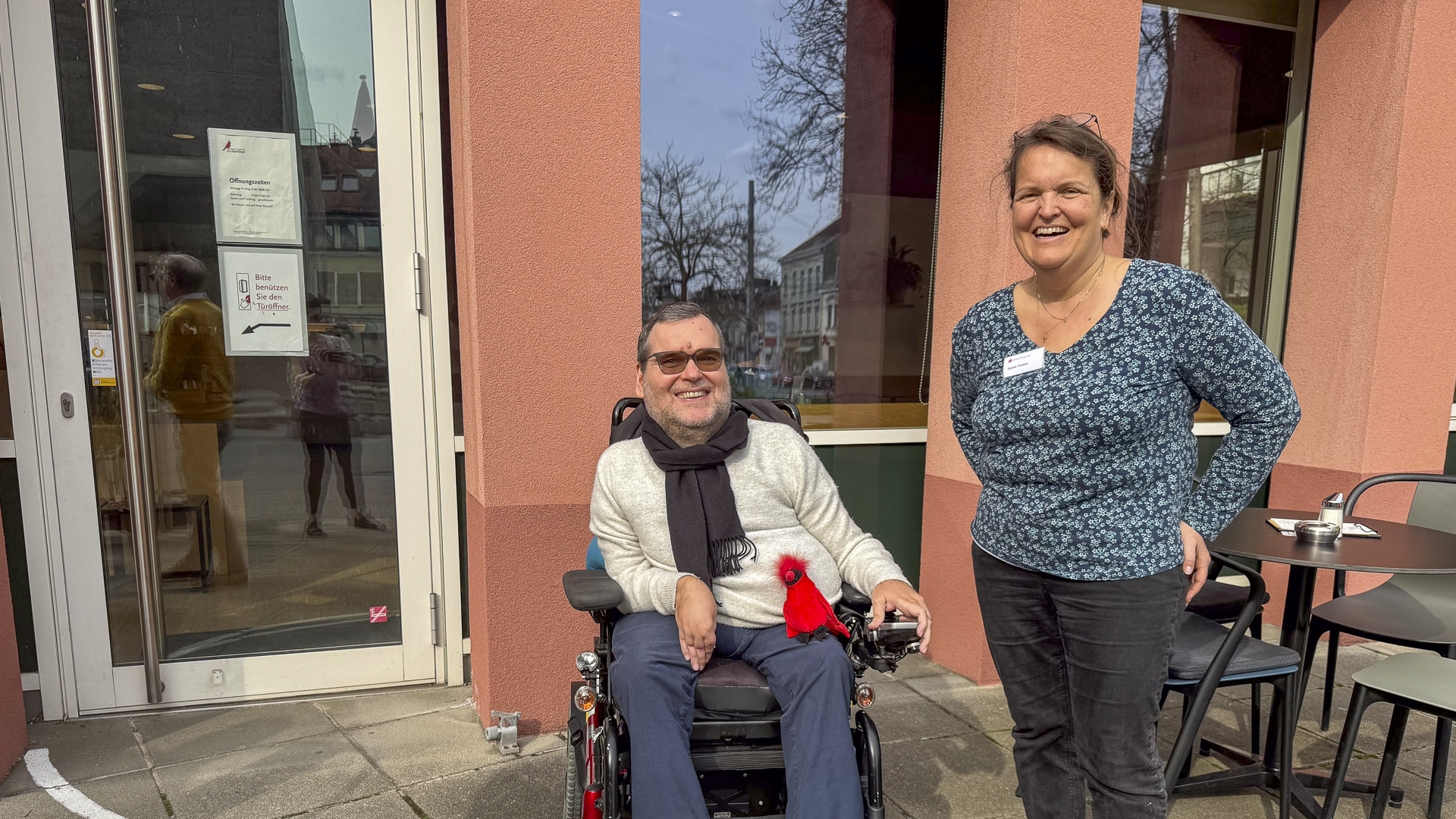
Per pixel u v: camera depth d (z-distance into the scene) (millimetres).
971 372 1876
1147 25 3787
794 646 1800
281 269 2727
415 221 2826
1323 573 3779
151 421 2654
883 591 1829
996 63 2883
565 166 2484
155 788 2322
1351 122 3623
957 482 3174
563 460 2598
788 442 2094
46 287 2520
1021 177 1615
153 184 2586
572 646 2691
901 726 2840
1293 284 3910
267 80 2656
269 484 2799
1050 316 1692
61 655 2664
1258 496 4082
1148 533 1580
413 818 2207
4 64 2414
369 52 2732
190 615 2775
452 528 2990
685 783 1575
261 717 2762
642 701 1641
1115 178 1613
